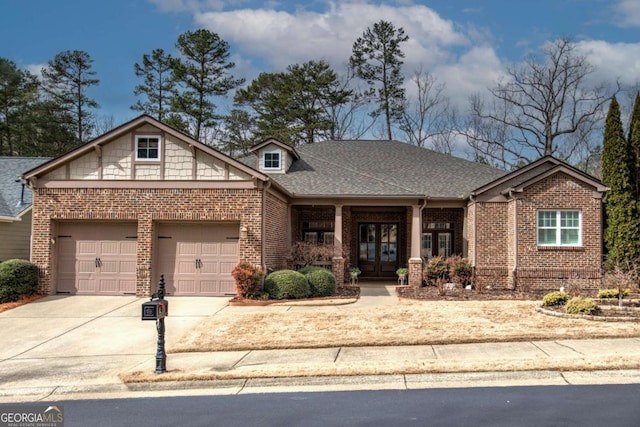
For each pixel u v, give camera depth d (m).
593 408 6.29
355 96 43.00
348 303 14.84
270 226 17.00
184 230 16.23
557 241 18.08
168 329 11.82
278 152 21.77
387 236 23.19
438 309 13.09
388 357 8.96
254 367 8.47
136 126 16.09
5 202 19.62
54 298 15.49
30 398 7.54
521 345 9.52
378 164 23.81
